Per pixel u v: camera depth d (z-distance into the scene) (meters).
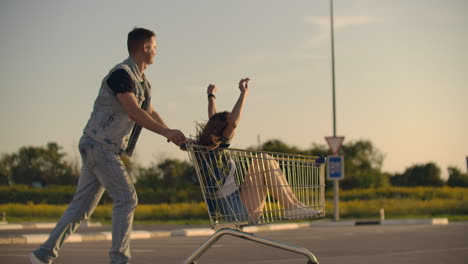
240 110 5.86
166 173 41.09
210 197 5.68
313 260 5.66
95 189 6.04
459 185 51.62
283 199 5.77
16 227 20.53
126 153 6.04
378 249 11.24
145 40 5.96
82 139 5.86
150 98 6.10
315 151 53.41
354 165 64.44
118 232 5.80
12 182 39.28
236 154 5.76
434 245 12.10
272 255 10.18
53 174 38.78
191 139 5.61
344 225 24.31
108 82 5.77
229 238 14.86
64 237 5.98
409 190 42.69
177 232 17.89
